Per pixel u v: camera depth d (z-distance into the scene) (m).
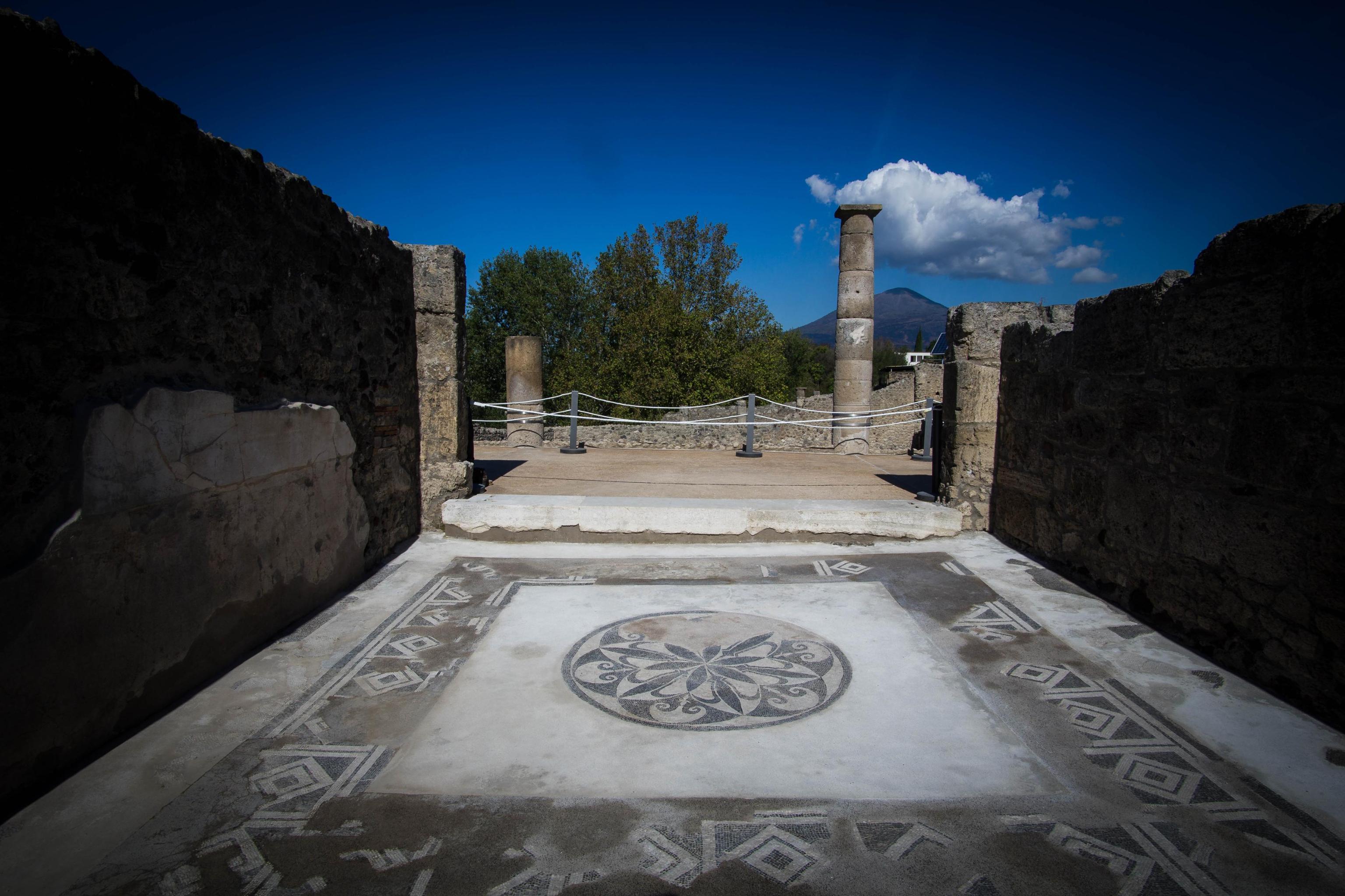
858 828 2.15
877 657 3.39
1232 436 3.20
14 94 2.12
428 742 2.63
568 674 3.21
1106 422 4.16
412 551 5.16
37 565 2.23
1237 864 1.99
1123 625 3.79
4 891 1.85
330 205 4.14
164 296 2.80
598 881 1.92
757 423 9.52
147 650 2.74
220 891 1.87
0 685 2.13
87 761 2.45
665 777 2.42
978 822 2.17
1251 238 3.07
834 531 5.38
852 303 11.79
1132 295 3.90
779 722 2.79
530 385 11.19
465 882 1.91
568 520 5.40
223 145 3.14
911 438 14.30
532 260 37.94
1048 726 2.75
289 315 3.72
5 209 2.12
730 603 4.14
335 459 4.22
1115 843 2.08
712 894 1.87
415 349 5.44
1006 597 4.23
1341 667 2.70
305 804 2.25
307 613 3.93
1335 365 2.69
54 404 2.31
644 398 20.39
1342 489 2.67
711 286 30.56
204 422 3.02
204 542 3.05
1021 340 5.19
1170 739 2.65
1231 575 3.23
